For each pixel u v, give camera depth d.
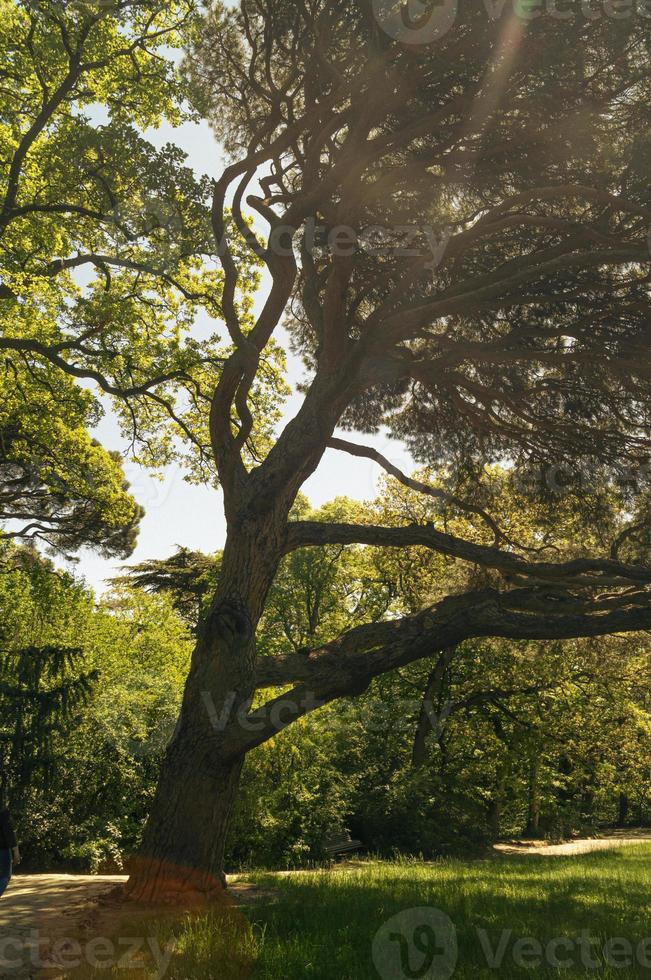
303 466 13.63
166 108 17.14
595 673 27.23
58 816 18.89
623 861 21.22
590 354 12.84
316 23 12.13
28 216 16.66
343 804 24.42
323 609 41.50
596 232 11.38
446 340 13.75
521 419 15.38
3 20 15.92
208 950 7.38
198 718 11.81
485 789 36.69
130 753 20.17
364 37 12.05
